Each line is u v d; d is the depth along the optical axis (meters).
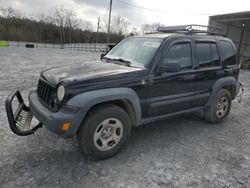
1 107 4.79
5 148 3.13
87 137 2.77
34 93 3.49
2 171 2.61
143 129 4.09
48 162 2.86
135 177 2.64
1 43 37.97
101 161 2.96
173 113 3.68
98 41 62.00
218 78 4.27
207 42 4.11
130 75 3.00
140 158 3.07
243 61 22.34
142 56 3.44
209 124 4.54
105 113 2.84
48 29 64.12
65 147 3.26
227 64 4.48
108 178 2.60
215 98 4.30
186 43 3.72
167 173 2.75
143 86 3.12
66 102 2.62
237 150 3.45
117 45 4.36
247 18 17.80
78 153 3.12
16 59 16.30
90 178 2.58
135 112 3.12
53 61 16.02
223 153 3.32
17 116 3.14
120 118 2.99
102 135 2.90
